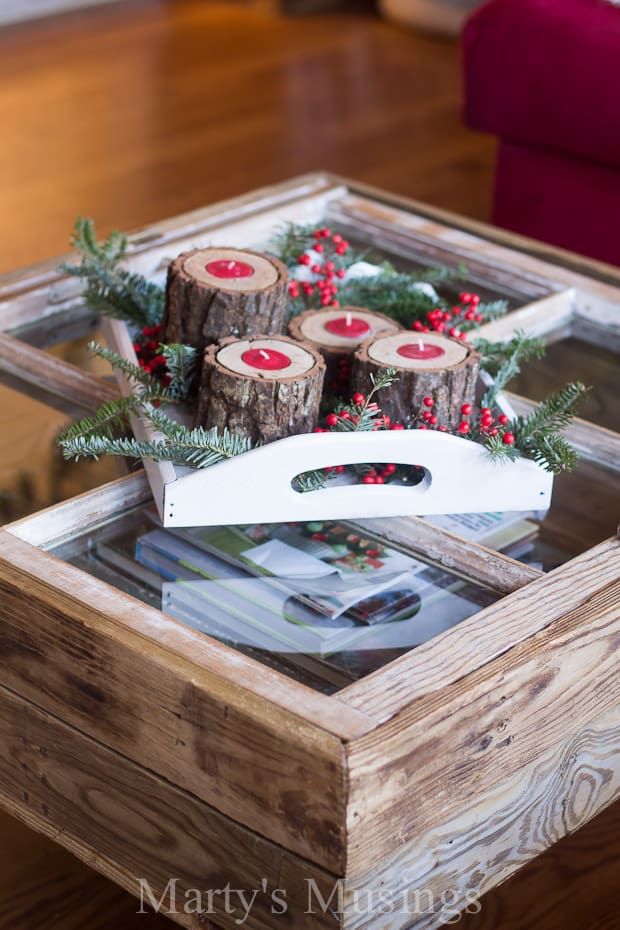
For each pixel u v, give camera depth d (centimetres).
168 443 103
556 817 98
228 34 391
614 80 200
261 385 103
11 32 378
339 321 120
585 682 93
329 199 168
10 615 93
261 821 82
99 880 112
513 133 220
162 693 84
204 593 94
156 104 329
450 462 104
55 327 140
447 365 108
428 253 157
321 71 362
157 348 119
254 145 304
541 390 128
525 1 212
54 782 97
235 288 115
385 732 77
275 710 78
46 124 311
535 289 149
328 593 95
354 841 77
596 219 218
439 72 368
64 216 261
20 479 108
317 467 102
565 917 110
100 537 102
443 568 99
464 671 83
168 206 268
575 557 98
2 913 108
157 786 88
